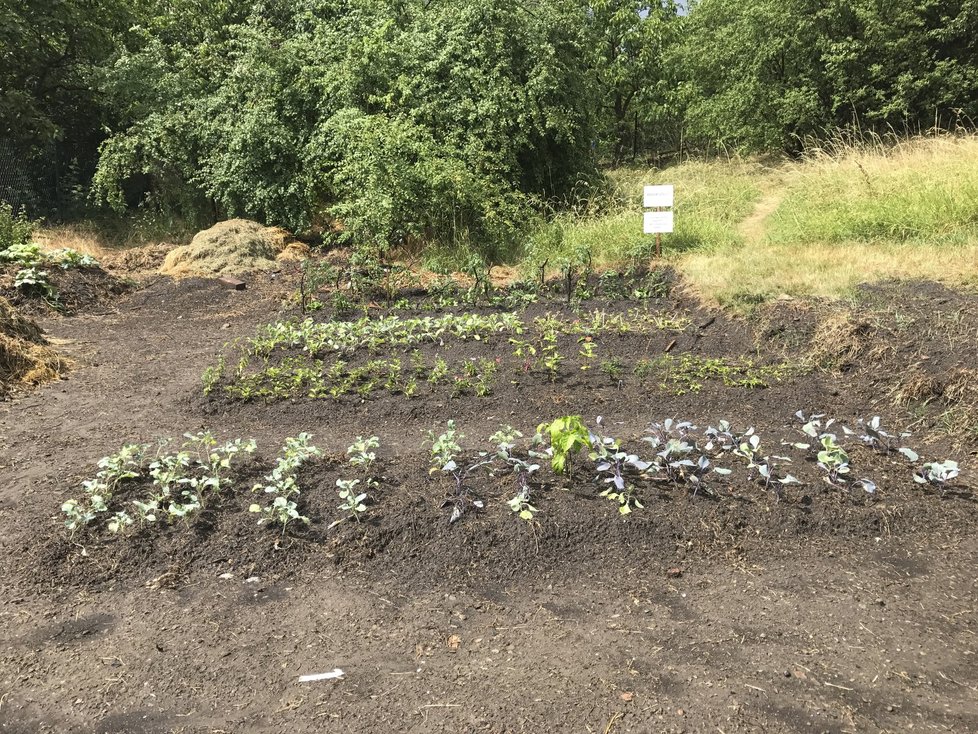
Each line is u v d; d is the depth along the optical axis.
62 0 14.62
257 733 2.37
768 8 16.41
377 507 3.56
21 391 5.69
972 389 4.64
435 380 5.49
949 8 15.60
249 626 2.91
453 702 2.48
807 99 16.25
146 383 5.90
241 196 11.98
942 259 6.95
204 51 13.12
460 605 3.03
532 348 5.98
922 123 16.31
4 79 14.55
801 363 5.64
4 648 2.78
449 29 11.44
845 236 8.36
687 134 20.84
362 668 2.66
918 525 3.53
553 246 9.87
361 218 9.86
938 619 2.91
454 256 9.72
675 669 2.62
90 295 8.66
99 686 2.59
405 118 10.61
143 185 14.91
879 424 4.30
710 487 3.73
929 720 2.38
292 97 11.54
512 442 4.13
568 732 2.34
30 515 3.56
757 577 3.19
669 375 5.50
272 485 3.79
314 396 5.30
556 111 11.45
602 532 3.40
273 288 9.12
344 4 12.58
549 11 12.02
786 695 2.49
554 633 2.83
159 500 3.54
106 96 14.52
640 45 20.92
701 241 9.08
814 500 3.65
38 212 13.95
